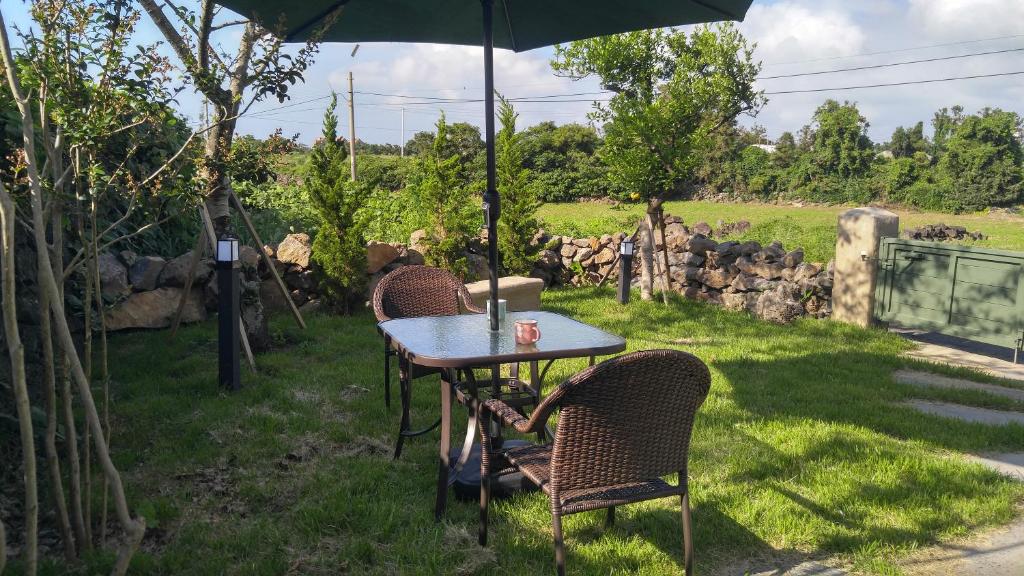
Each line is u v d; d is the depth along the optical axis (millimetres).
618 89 9328
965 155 39875
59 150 2514
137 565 2707
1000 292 6652
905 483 3648
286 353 6219
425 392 5039
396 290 4605
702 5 3850
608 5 4043
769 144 56969
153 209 3074
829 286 8281
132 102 2646
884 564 2859
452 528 3088
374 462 3801
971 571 2867
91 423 2004
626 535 3082
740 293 8922
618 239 10125
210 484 3494
